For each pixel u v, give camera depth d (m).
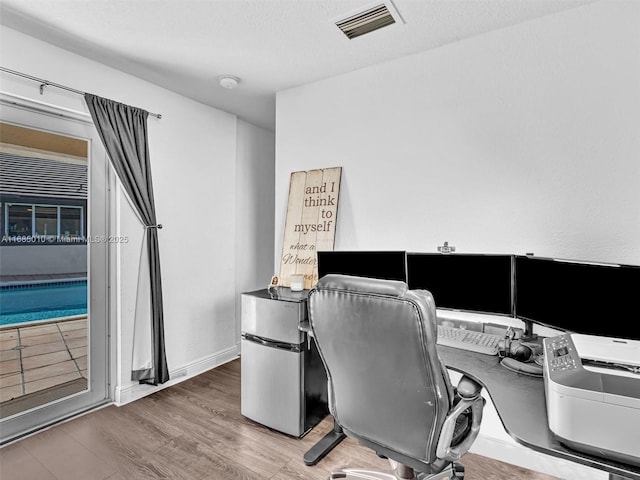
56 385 2.34
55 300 2.34
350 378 1.36
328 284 1.33
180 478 1.81
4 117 2.09
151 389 2.79
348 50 2.30
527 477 1.83
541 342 1.71
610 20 1.77
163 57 2.40
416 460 1.26
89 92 2.41
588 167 1.82
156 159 2.83
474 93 2.14
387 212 2.45
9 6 1.85
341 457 2.00
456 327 2.06
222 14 1.93
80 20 1.98
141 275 2.67
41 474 1.83
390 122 2.44
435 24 2.01
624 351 1.15
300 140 2.85
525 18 1.95
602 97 1.79
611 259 1.77
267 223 4.16
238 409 2.55
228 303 3.51
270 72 2.62
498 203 2.06
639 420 0.88
